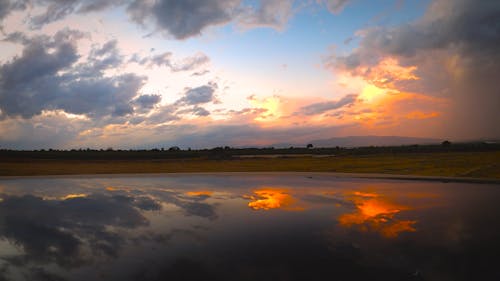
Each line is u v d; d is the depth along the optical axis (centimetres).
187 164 2559
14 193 1048
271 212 728
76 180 1416
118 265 419
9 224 642
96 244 507
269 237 537
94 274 390
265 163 2541
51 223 647
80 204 846
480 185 1177
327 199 888
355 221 639
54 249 484
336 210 743
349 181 1329
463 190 1045
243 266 415
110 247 491
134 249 481
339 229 580
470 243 494
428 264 413
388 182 1285
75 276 384
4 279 376
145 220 662
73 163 2792
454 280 368
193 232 571
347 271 396
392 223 618
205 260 434
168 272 395
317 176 1548
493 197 907
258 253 460
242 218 670
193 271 398
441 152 3281
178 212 736
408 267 405
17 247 495
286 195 962
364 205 802
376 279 371
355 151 4059
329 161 2556
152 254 459
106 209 779
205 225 617
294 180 1374
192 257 445
